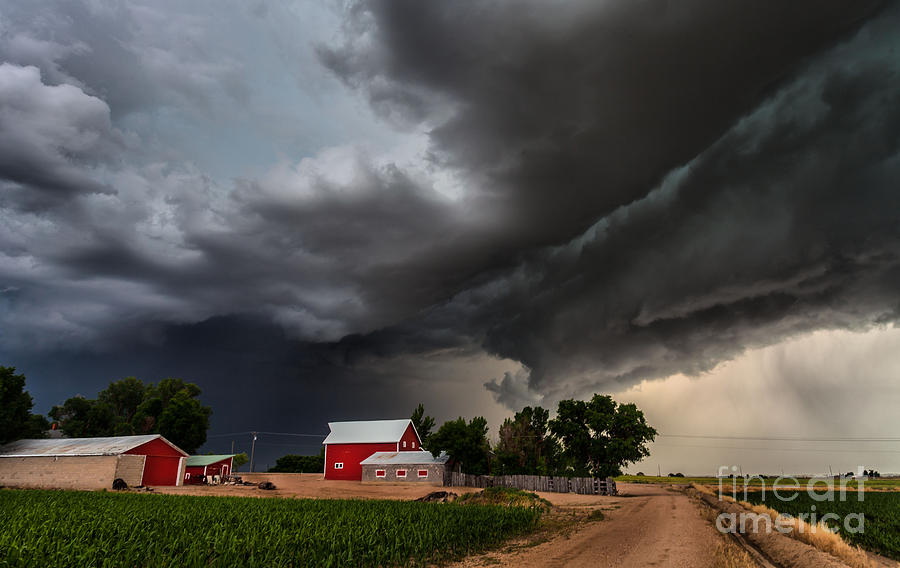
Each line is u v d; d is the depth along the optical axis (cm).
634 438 6688
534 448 7862
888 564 1861
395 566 1706
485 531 2302
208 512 2562
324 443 8206
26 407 6312
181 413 7831
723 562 1694
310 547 1662
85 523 1984
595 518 3275
